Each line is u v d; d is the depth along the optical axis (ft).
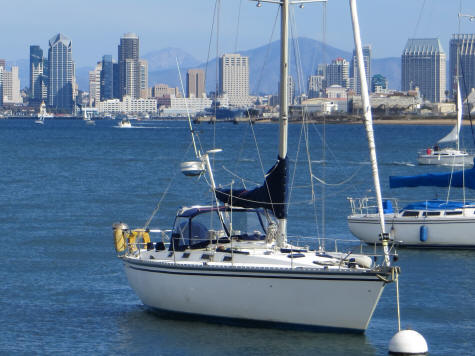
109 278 199.31
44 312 167.84
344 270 138.72
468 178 236.63
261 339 145.07
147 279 156.25
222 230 159.53
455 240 234.58
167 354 140.87
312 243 244.63
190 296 150.41
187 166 165.27
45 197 370.12
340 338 143.54
